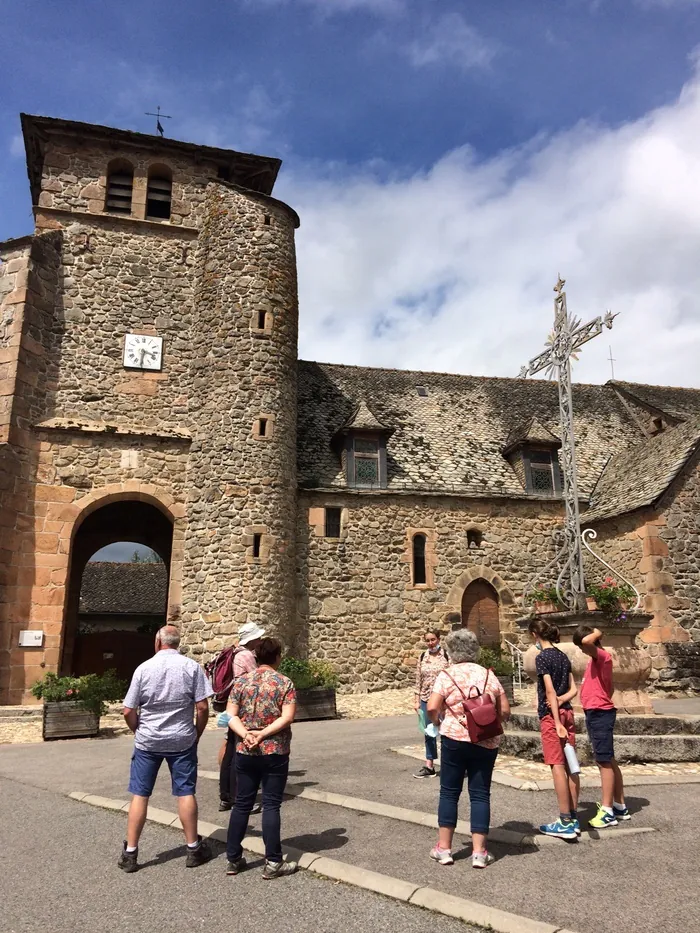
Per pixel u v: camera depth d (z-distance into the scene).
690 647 14.36
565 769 4.92
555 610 9.55
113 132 16.75
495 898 3.84
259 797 6.24
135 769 4.56
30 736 11.09
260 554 14.31
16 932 3.52
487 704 4.46
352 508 16.03
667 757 7.27
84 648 19.64
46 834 5.28
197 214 17.31
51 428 14.59
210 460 14.92
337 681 14.85
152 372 15.84
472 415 19.91
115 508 18.80
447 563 16.30
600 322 10.03
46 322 15.26
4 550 13.50
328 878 4.21
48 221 16.17
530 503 17.17
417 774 6.91
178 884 4.16
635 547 15.21
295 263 17.00
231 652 6.08
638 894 3.88
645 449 17.81
